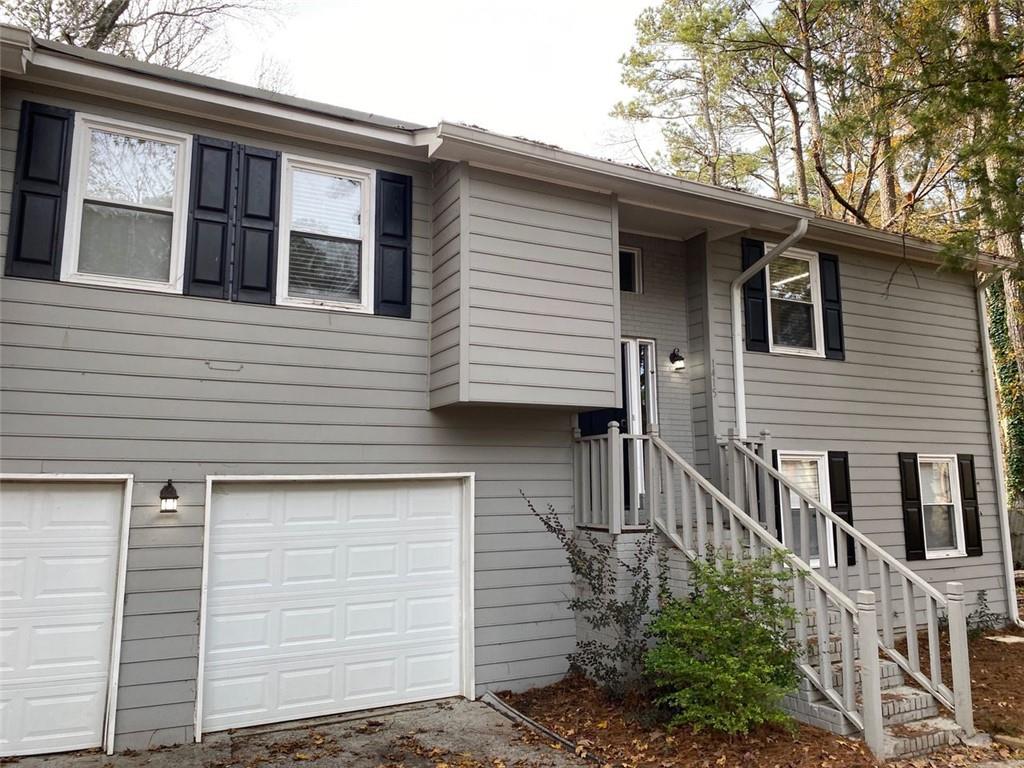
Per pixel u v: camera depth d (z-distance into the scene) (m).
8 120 5.38
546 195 6.71
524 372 6.35
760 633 5.43
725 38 14.48
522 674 6.78
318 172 6.52
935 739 5.30
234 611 5.83
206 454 5.73
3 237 5.29
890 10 9.87
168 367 5.67
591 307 6.77
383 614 6.42
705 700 5.34
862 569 6.79
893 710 5.57
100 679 5.29
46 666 5.16
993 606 10.02
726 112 17.86
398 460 6.50
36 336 5.28
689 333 8.72
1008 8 9.84
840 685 5.74
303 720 5.96
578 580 7.09
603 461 6.94
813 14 13.52
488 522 6.86
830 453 9.05
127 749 5.19
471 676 6.55
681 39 15.34
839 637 6.17
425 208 6.90
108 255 5.62
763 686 5.11
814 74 13.47
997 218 8.02
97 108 5.66
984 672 7.41
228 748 5.28
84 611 5.30
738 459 7.86
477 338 6.18
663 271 8.68
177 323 5.74
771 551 6.16
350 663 6.23
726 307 8.65
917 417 9.92
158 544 5.48
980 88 7.83
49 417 5.25
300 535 6.15
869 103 10.91
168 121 5.92
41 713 5.12
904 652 8.12
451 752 5.23
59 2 13.34
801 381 9.00
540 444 7.22
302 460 6.09
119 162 5.75
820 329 9.30
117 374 5.50
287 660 5.98
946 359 10.40
